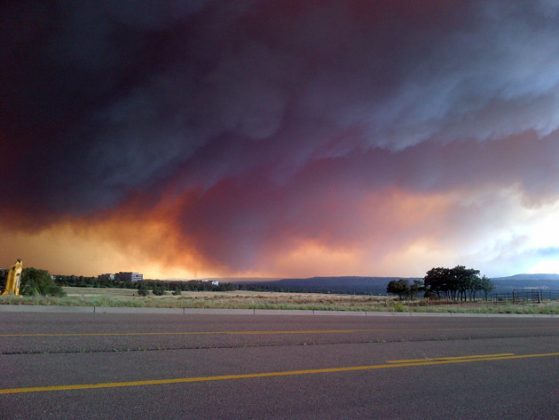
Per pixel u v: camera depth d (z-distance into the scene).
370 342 11.46
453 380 7.54
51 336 9.69
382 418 5.35
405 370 8.12
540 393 6.98
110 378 6.39
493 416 5.65
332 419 5.22
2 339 8.98
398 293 76.00
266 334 11.93
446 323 18.91
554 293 67.88
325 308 23.39
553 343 13.37
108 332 10.80
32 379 6.11
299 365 8.01
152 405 5.33
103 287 95.94
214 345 9.62
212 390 6.11
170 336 10.62
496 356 10.30
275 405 5.61
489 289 69.00
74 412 4.95
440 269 72.75
